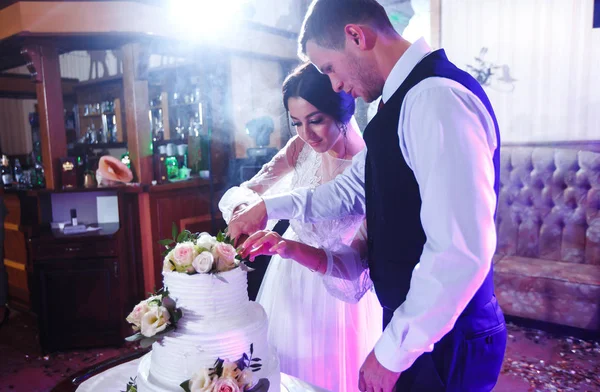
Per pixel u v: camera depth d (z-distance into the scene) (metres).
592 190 3.69
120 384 1.36
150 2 3.61
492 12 4.23
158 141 4.64
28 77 5.66
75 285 3.42
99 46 3.79
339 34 1.16
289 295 1.71
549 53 4.07
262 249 1.44
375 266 1.27
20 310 4.23
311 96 1.57
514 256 3.94
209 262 1.12
